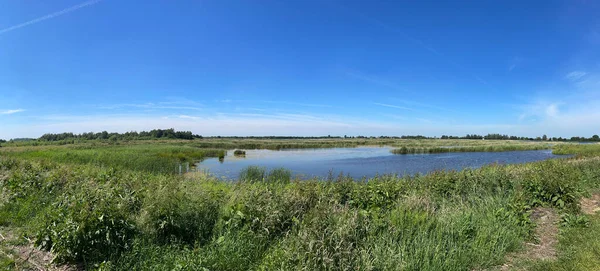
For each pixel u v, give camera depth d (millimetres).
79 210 4488
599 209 7367
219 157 35594
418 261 4164
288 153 45656
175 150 37375
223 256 4145
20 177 8641
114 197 5312
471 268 4355
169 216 4910
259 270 3973
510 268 4371
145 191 6000
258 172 17797
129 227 4578
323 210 4961
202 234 5035
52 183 8219
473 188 8406
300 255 3750
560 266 4273
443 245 4633
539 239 5488
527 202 7457
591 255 4512
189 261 3830
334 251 3809
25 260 4234
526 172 9859
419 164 28250
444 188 8469
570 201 7355
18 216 6027
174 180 7781
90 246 4199
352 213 5016
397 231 4863
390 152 48094
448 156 39125
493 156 38656
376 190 7641
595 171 12016
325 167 26125
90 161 19688
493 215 5992
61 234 4215
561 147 51438
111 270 3908
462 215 5855
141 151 33688
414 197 6617
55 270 4016
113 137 79250
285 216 5367
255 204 5430
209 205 5660
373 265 3941
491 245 4812
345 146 68125
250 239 4773
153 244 4523
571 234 5465
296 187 7008
